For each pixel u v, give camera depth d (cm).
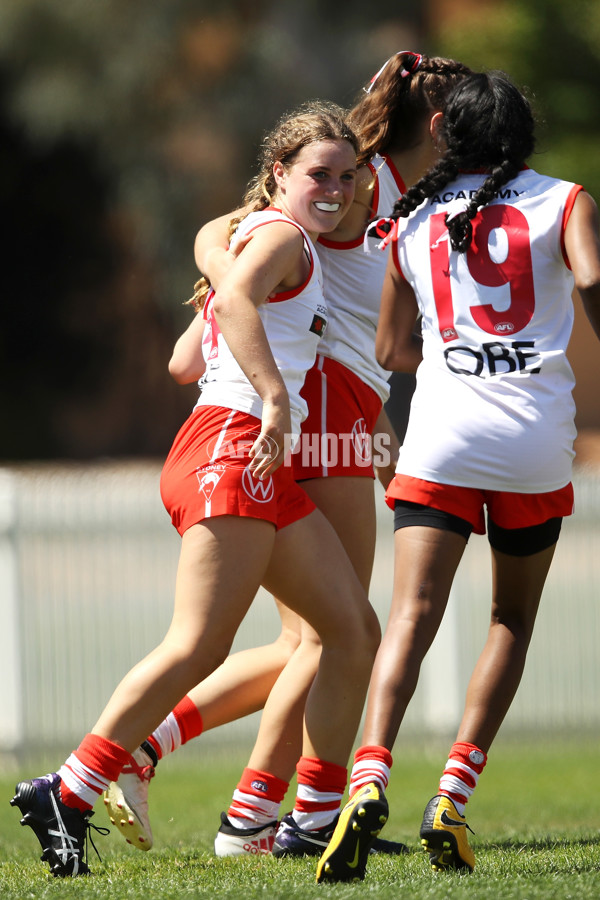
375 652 1219
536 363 1059
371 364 1371
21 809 1114
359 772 995
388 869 1116
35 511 3155
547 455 1059
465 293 1075
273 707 1300
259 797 1292
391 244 1135
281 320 1180
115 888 1008
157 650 1127
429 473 1066
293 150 1236
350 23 10262
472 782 1073
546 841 1377
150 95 9575
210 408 1168
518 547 1100
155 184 9625
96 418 11319
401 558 1077
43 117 9556
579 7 8825
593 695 3397
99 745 1112
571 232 1050
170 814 2022
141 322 11069
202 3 9669
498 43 8781
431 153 1372
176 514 1158
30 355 11250
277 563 1183
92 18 9450
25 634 3136
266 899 920
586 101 8619
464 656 3225
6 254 11100
